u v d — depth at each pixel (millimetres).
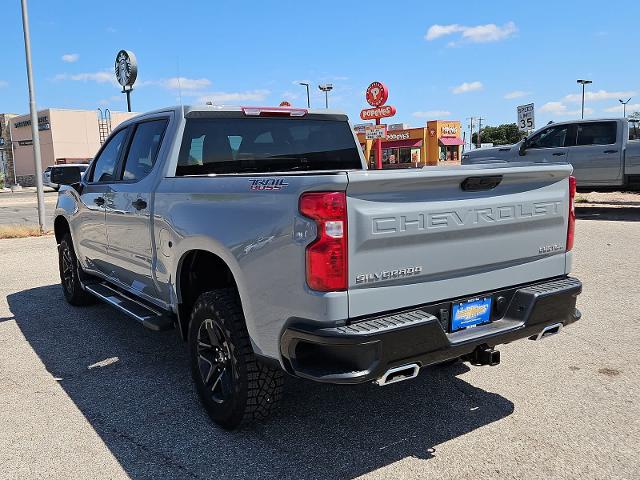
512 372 4344
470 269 3182
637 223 12406
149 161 4480
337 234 2678
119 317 6117
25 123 66812
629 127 13406
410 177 2807
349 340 2627
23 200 32375
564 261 3682
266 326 3010
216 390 3559
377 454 3191
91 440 3410
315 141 4941
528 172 3307
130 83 26516
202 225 3441
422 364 2898
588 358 4590
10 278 8328
